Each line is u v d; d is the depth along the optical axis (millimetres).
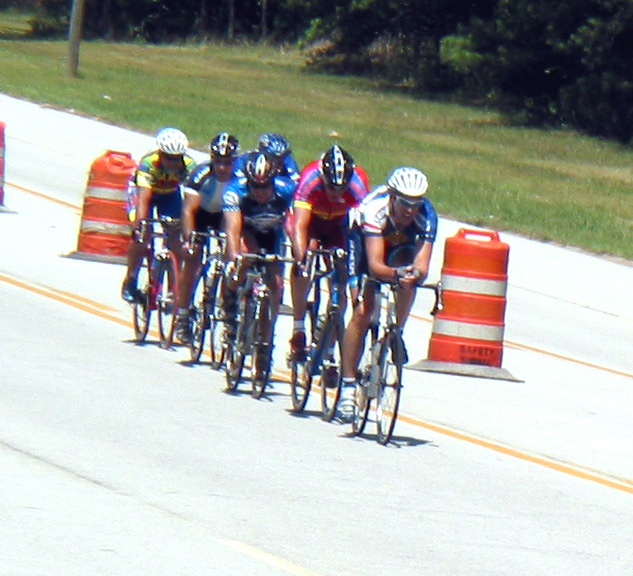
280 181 34344
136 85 143875
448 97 169250
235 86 158125
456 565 21672
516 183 99562
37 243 57156
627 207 93000
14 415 29547
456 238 42344
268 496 24984
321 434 31172
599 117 145375
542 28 152500
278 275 33969
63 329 40938
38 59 166625
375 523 23828
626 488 28828
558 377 43094
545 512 25984
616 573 22156
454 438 32250
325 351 32406
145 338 40906
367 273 30797
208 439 29281
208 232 37656
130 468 26031
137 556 20453
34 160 84250
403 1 180875
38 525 21625
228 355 35125
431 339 42531
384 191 30125
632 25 141500
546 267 68000
